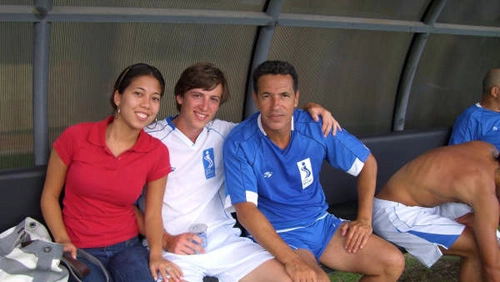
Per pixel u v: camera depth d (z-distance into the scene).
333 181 2.76
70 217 2.00
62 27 2.20
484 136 2.99
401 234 2.44
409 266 3.01
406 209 2.44
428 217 2.41
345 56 3.01
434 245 2.38
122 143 1.98
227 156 2.14
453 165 2.34
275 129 2.06
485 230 2.23
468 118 3.02
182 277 1.96
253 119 2.20
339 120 3.20
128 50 2.39
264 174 2.17
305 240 2.24
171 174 2.13
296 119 2.21
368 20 2.88
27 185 2.08
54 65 2.26
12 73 2.18
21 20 2.04
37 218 2.12
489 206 2.22
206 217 2.19
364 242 2.17
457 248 2.38
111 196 1.96
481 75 3.64
